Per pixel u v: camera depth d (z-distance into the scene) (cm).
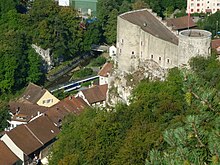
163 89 8831
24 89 13525
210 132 2014
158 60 10519
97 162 7062
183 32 9975
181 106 7238
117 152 7125
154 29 10881
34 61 14250
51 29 15612
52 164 7975
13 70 13575
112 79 11456
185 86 2166
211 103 2114
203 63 9275
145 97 8281
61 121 10588
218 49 12281
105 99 12056
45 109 11338
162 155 2108
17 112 11294
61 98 13125
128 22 10812
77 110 11231
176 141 2011
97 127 7825
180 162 1952
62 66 15688
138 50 10912
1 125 11000
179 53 9862
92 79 14375
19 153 9381
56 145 8325
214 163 1892
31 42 15288
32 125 10025
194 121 1997
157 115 7350
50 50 15500
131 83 10750
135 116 7581
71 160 7150
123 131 7500
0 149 9150
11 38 14362
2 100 12912
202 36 9700
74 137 8088
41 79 14600
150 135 6469
